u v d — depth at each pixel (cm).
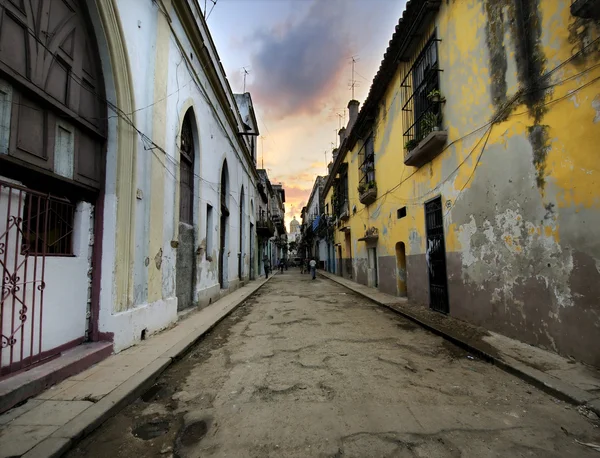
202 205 963
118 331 498
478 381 387
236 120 1509
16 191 356
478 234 614
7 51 337
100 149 510
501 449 251
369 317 807
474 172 623
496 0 550
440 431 277
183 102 799
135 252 562
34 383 340
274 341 584
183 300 838
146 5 621
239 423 296
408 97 942
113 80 505
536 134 469
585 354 396
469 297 648
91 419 292
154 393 373
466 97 646
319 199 3800
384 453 246
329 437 269
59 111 415
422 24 811
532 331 483
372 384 380
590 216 390
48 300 404
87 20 471
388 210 1173
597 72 380
